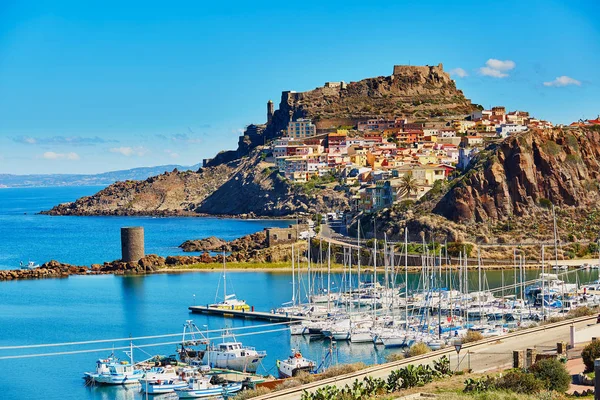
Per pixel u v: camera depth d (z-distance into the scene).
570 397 102.00
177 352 175.25
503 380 108.62
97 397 151.75
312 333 196.25
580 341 138.62
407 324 189.88
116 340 174.25
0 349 187.25
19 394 153.88
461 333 180.00
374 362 165.25
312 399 112.44
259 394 124.19
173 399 148.12
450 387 113.88
